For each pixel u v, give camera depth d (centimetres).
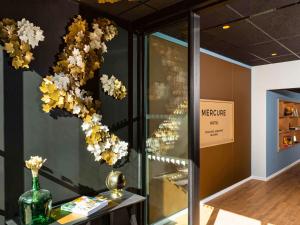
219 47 407
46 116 204
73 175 220
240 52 438
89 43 227
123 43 263
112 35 248
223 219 352
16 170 187
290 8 260
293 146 742
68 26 217
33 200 172
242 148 531
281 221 347
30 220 171
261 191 479
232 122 487
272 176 586
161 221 296
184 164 306
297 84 501
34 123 197
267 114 559
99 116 232
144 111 276
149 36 282
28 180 193
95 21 237
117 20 258
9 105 185
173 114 300
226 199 435
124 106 263
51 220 178
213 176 440
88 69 225
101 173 240
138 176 276
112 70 252
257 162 562
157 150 288
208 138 425
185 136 300
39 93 200
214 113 439
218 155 452
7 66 184
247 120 550
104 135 238
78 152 224
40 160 179
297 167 705
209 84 427
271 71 537
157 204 291
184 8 221
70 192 218
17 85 188
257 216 363
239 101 517
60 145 212
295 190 486
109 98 248
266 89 545
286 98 675
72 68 214
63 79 209
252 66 562
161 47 294
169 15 234
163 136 293
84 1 222
